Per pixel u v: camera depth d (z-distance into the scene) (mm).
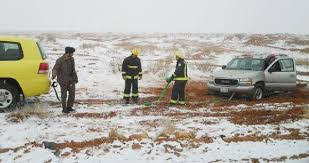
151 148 6906
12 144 6961
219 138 7609
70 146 6898
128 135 7637
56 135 7555
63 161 6266
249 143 7352
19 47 9391
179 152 6781
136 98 11453
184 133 7672
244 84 12430
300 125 8781
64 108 9516
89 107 10414
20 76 9258
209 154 6719
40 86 9453
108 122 8719
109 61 20703
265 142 7445
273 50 34125
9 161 6219
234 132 8055
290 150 6984
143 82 15828
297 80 18375
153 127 8328
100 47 29984
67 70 9469
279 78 13461
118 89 13844
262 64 13484
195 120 9086
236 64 14016
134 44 38781
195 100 12211
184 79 11188
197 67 20344
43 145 6898
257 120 9180
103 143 7090
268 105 11391
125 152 6699
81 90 13242
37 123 8391
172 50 31062
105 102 11273
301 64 24812
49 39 37000
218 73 13141
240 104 11555
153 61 23031
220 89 12758
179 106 11016
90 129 8039
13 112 9055
